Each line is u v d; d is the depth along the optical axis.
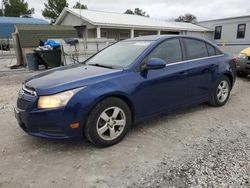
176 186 2.48
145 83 3.57
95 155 3.12
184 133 3.75
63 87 3.00
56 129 2.99
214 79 4.75
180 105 4.21
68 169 2.82
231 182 2.52
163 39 4.05
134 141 3.49
